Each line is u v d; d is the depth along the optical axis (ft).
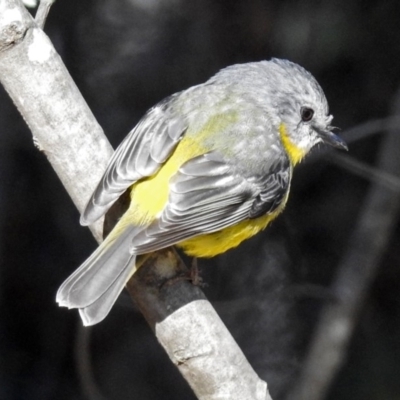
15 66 21.88
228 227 26.35
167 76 42.39
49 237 43.65
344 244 43.60
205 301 21.79
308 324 43.29
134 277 21.94
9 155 42.37
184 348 21.52
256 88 28.07
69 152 22.30
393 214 41.93
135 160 23.38
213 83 27.94
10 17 21.66
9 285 43.80
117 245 22.24
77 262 43.68
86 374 40.22
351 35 42.45
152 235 22.26
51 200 43.29
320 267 43.57
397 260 45.39
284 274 42.93
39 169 42.88
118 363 43.75
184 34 42.60
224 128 26.37
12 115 41.93
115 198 22.02
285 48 42.60
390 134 42.16
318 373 41.32
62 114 22.15
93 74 41.93
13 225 43.24
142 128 24.91
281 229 43.16
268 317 42.68
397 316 44.29
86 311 21.36
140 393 43.50
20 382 43.60
